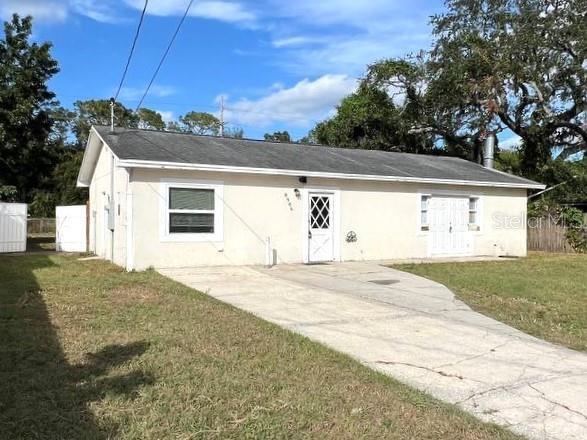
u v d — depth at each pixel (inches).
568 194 1253.7
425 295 417.1
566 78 1124.5
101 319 302.7
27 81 1032.2
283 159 650.2
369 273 539.2
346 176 639.1
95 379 201.6
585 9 1081.4
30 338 257.3
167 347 247.0
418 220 722.8
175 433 158.4
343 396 193.6
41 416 166.2
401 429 168.1
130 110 2500.0
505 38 1144.2
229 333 278.2
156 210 535.5
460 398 201.6
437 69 1235.2
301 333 290.4
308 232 629.9
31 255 711.1
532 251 912.3
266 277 497.4
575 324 330.6
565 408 193.3
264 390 195.6
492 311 362.6
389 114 1343.5
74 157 1763.0
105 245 668.1
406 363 243.0
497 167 1332.4
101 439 152.7
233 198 580.1
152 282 444.5
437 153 1406.3
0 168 1067.3
